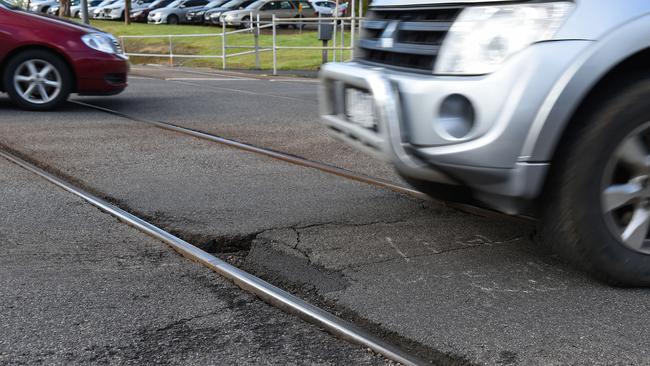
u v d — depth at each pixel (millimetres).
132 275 3486
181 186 5172
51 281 3381
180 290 3316
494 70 3148
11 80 8609
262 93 11312
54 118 8180
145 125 7773
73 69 8766
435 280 3441
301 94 11266
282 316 3072
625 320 3027
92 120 8070
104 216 4422
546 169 3182
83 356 2691
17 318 2990
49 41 8625
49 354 2703
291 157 6156
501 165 3178
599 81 3205
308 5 31062
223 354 2725
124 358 2684
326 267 3619
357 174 5566
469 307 3131
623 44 3105
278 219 4402
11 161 5883
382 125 3402
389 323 2965
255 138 7055
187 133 7254
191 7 34938
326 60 17406
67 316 3018
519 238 4082
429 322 2979
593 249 3281
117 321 2982
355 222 4355
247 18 30188
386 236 4098
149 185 5191
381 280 3441
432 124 3295
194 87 12211
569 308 3137
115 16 37344
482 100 3156
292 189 5129
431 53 3404
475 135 3193
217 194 4969
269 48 18484
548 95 3084
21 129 7379
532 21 3119
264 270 3600
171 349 2756
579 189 3230
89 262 3646
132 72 16062
